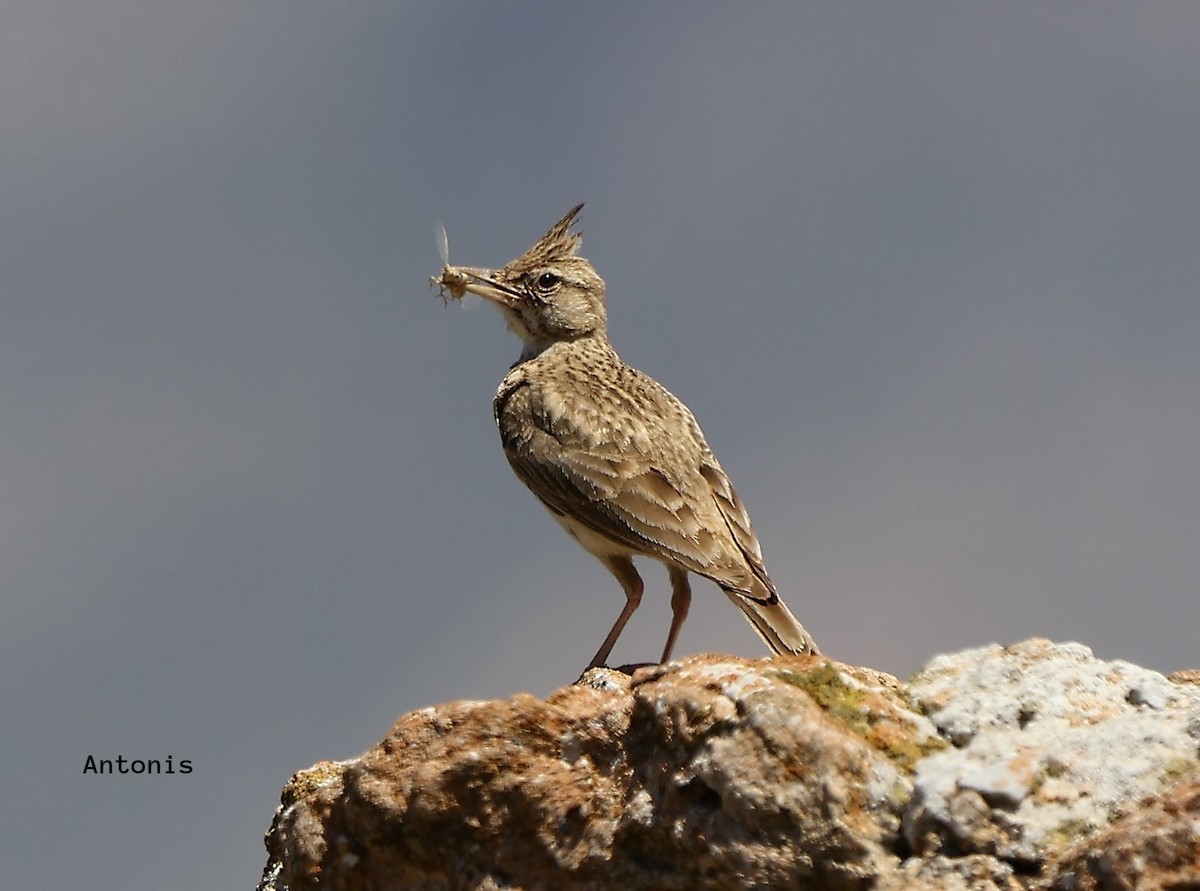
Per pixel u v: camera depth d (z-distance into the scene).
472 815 11.52
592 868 10.96
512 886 11.28
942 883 9.77
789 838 10.16
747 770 10.26
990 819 9.88
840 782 10.17
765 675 10.91
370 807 11.74
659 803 10.72
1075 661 10.98
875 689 10.88
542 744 11.51
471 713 11.70
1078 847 9.56
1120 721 10.42
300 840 12.14
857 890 10.00
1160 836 9.19
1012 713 10.58
